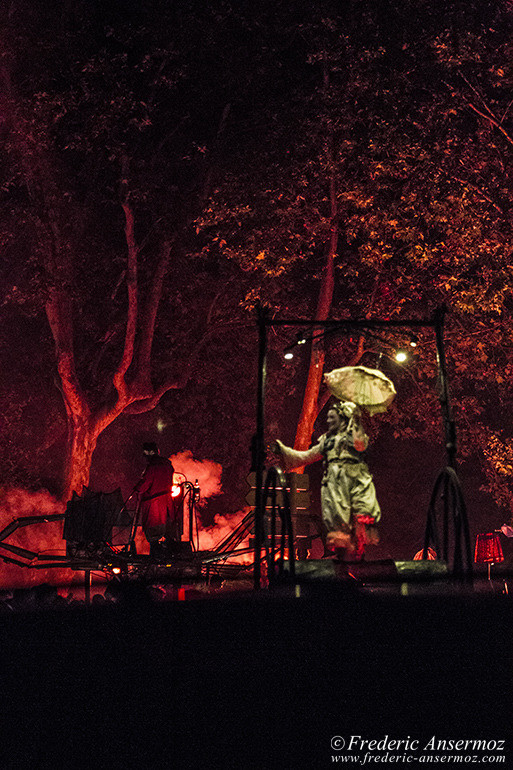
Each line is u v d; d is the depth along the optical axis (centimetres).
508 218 4747
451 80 4969
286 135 4888
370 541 2016
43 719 1237
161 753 1200
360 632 1297
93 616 1380
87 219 5250
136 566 2659
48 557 2775
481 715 1189
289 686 1241
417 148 4553
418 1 4912
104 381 5894
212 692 1260
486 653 1248
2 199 5238
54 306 5128
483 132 4775
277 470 1894
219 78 5069
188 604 1362
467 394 6619
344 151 4647
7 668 1293
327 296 5172
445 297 4919
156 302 5291
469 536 1766
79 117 4878
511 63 4581
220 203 4769
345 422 2070
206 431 6353
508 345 4916
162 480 2734
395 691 1225
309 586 1719
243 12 5012
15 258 5391
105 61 4606
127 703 1244
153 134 5294
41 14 4922
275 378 6134
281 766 1169
